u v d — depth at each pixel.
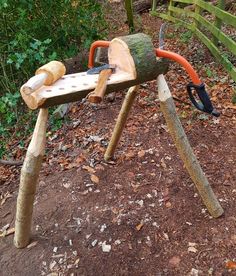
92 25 4.68
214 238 2.34
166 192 2.71
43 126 2.04
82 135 3.53
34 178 2.10
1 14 3.83
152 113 3.64
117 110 3.82
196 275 2.15
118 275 2.22
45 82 1.97
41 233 2.54
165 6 7.34
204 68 4.35
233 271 2.14
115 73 2.08
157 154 3.09
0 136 3.90
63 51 4.41
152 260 2.27
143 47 2.03
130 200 2.69
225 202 2.57
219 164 2.90
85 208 2.68
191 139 3.22
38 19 4.14
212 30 4.25
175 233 2.41
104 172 2.99
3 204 2.99
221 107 3.59
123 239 2.41
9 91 3.91
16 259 2.41
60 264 2.33
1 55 3.96
